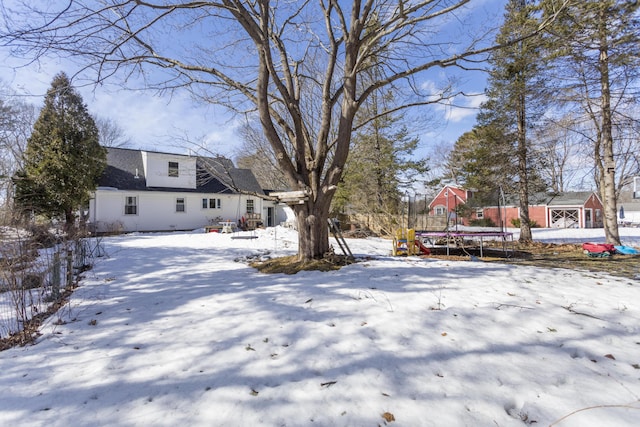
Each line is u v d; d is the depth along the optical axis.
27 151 16.38
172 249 11.02
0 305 4.81
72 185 16.66
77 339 3.43
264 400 2.27
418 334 3.32
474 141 17.70
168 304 4.59
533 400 2.26
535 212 31.08
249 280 5.95
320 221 7.36
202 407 2.20
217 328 3.61
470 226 11.36
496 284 5.27
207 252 10.26
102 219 19.75
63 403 2.28
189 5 6.08
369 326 3.55
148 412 2.16
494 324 3.57
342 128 7.26
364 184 18.17
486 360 2.80
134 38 6.69
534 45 8.97
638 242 13.71
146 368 2.75
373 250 11.21
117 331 3.62
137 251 10.54
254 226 23.58
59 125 16.50
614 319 3.70
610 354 2.90
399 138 19.06
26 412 2.18
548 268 6.81
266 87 6.96
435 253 10.26
